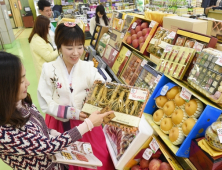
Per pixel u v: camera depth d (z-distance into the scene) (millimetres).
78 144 1372
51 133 1267
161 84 1456
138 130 1434
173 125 1245
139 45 2135
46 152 887
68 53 1302
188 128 1092
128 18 2578
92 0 7453
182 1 3715
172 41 1646
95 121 1083
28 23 11312
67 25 1262
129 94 1330
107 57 2859
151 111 1551
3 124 803
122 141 1672
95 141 1573
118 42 2646
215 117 1000
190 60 1297
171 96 1316
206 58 1136
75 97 1465
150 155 1375
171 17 1785
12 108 794
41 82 1428
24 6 11297
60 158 1051
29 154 861
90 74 1490
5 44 6906
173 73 1337
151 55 1932
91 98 1374
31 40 2471
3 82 748
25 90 895
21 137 835
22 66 818
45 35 2459
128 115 1256
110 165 1668
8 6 10945
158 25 2018
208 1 4391
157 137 1375
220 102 1001
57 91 1438
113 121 1250
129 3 7184
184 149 1078
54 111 1369
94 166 1154
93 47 3529
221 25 1482
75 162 1074
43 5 3248
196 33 1352
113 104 1313
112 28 3055
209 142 919
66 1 8500
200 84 1122
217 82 1025
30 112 1016
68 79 1439
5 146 816
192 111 1127
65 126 1508
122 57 2471
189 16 2188
